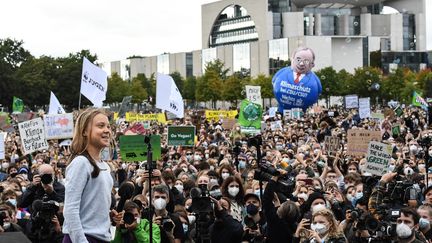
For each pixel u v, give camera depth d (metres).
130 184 11.06
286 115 55.72
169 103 26.17
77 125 6.86
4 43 129.50
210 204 10.83
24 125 21.39
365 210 11.86
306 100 58.75
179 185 16.05
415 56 190.12
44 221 9.41
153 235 9.84
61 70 125.69
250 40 189.75
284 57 168.12
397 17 194.38
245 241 11.41
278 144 29.42
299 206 12.34
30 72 124.12
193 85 162.75
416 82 137.75
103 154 18.33
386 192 12.32
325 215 10.12
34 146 21.45
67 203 6.64
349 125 44.41
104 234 6.80
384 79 136.50
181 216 12.30
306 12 195.88
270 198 10.94
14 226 11.44
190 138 24.67
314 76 59.28
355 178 15.48
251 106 29.39
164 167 20.08
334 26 190.12
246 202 12.30
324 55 165.62
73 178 6.66
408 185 12.81
